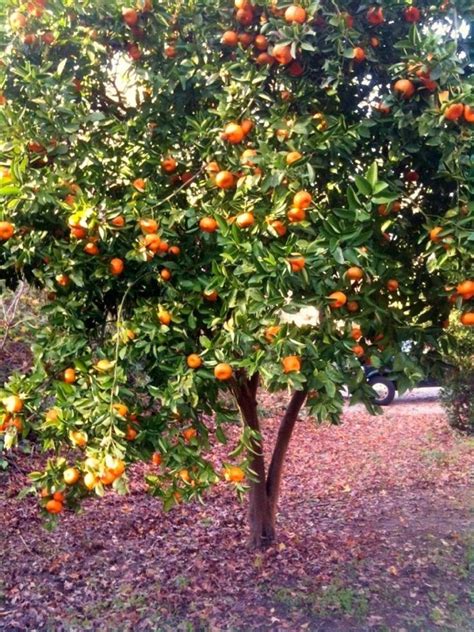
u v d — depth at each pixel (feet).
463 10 9.31
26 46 9.58
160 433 9.78
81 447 9.39
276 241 8.93
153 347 9.36
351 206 8.54
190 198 10.67
